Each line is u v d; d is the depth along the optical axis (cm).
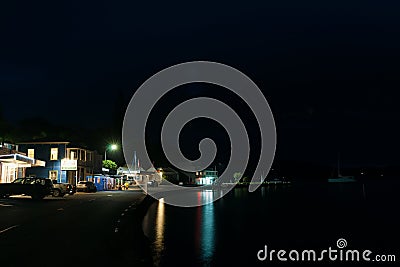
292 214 4450
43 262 1205
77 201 3822
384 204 6656
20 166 4997
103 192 5928
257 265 1670
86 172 6450
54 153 5931
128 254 1420
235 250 1961
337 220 3947
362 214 4753
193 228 2728
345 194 10312
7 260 1220
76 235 1747
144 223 2834
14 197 4034
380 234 2911
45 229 1900
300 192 11331
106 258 1313
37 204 3369
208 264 1587
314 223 3578
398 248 2281
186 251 1816
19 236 1681
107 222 2236
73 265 1178
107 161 8112
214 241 2206
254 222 3419
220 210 4472
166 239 2138
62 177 5869
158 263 1484
